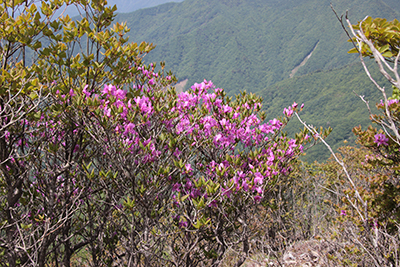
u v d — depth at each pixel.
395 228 3.13
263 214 4.79
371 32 1.86
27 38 3.03
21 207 4.09
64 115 3.48
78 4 3.41
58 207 3.81
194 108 4.07
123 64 3.64
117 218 4.29
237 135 4.02
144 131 3.60
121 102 3.35
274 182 3.60
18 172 3.53
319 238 3.86
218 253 3.97
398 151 3.47
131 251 3.12
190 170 3.23
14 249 3.23
